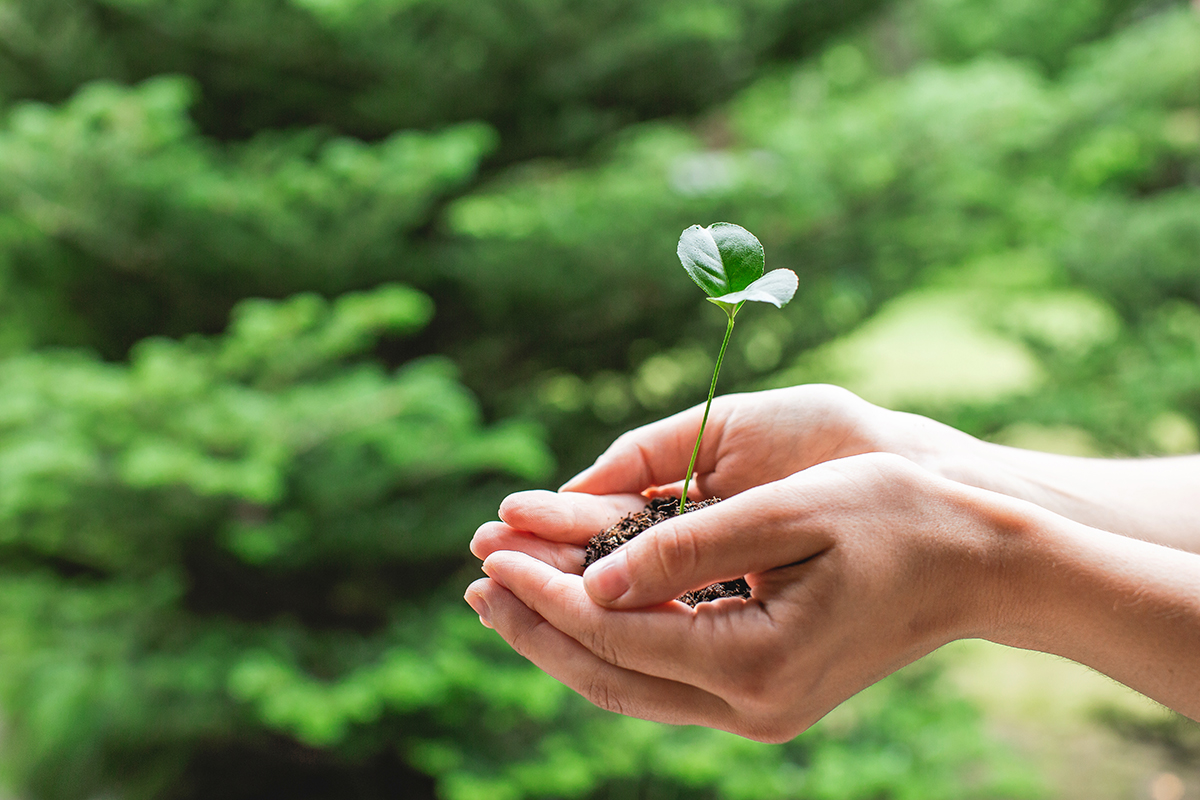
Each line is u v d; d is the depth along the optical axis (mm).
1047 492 667
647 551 570
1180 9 2531
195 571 1574
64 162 1202
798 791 1354
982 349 3559
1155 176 2660
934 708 1591
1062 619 582
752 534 570
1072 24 2949
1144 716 2104
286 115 1604
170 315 1612
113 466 1232
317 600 1638
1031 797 1506
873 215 1739
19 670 1357
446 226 1654
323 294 1558
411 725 1452
